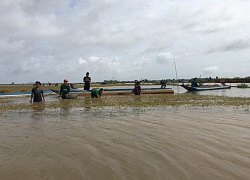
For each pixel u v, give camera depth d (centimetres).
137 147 601
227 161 496
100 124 902
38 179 421
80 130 798
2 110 1380
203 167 466
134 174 437
